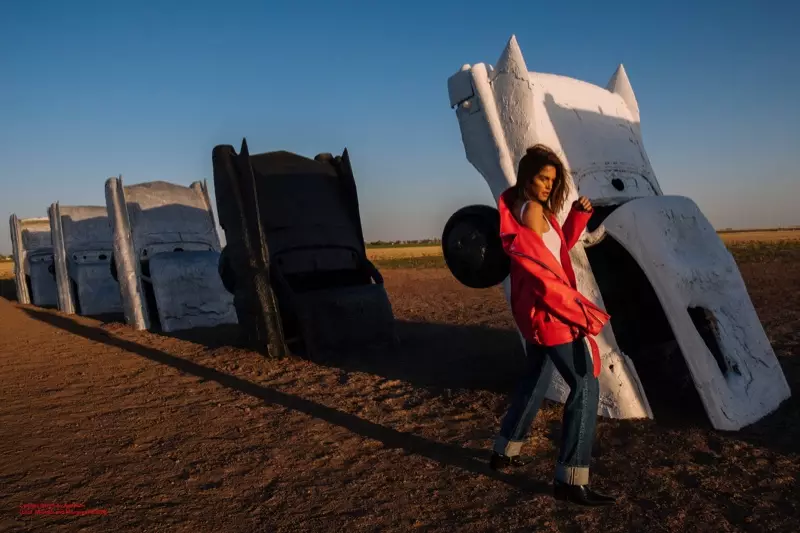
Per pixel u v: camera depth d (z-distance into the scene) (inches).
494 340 316.5
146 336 396.2
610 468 135.9
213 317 433.4
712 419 155.6
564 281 117.7
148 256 462.0
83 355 328.2
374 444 161.2
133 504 124.3
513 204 122.5
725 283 180.1
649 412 166.9
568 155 185.6
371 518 116.3
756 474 129.2
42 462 151.2
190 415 196.1
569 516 114.0
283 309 297.3
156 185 506.9
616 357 168.1
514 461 137.3
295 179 325.1
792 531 105.4
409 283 799.7
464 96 190.5
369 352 292.7
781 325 304.7
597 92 216.8
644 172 209.3
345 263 321.7
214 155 308.3
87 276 585.3
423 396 207.5
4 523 114.0
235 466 147.0
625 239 167.3
